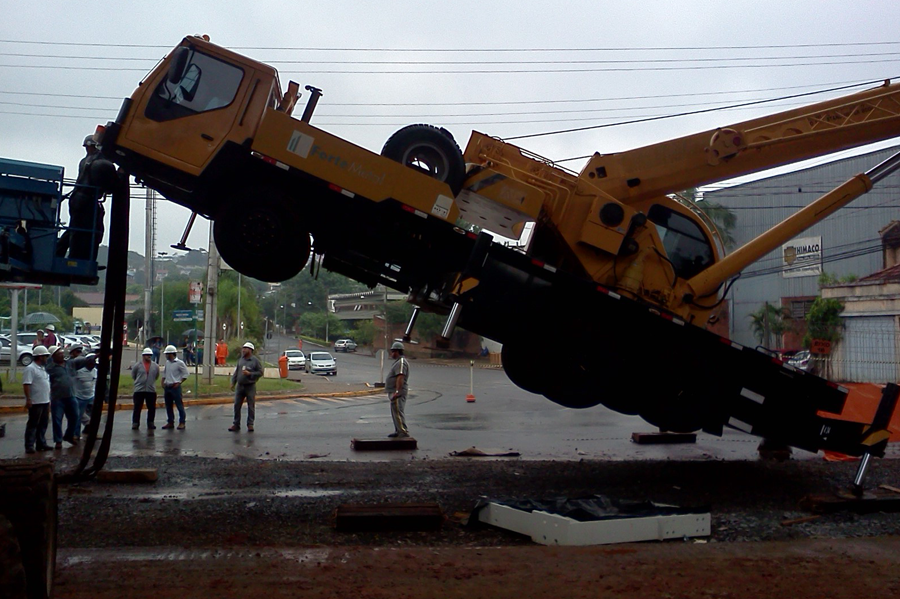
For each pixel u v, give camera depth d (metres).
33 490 4.66
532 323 10.64
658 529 7.44
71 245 8.34
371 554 6.67
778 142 11.54
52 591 5.34
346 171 9.88
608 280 11.23
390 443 13.78
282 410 22.84
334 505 8.70
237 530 7.55
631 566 6.42
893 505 8.95
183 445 14.27
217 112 9.65
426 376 45.09
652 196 11.90
